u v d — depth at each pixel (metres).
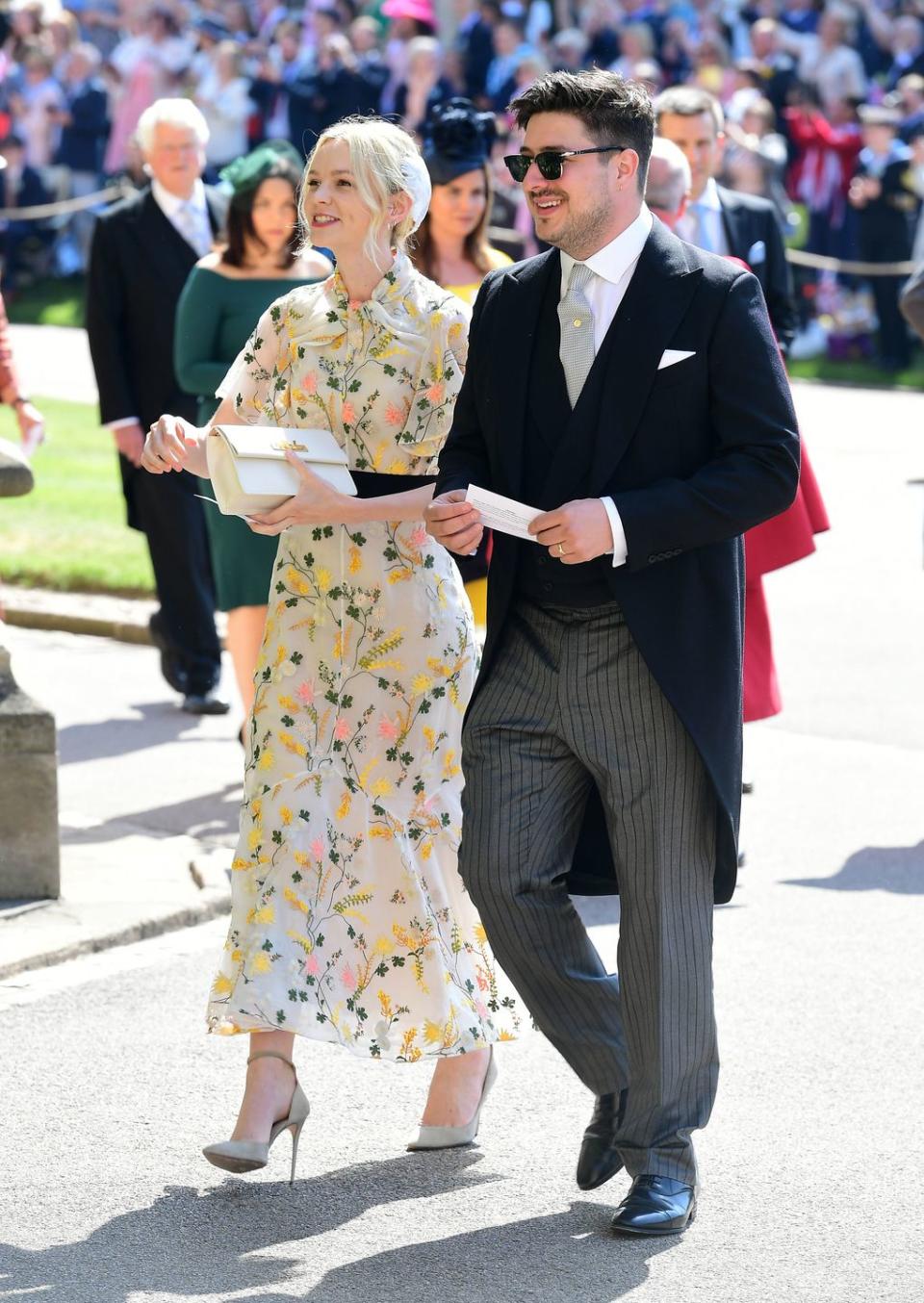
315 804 5.85
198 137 10.94
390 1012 5.86
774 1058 6.70
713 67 26.36
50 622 13.45
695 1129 5.48
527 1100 6.41
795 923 8.05
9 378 9.77
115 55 31.06
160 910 7.92
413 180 5.92
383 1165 5.91
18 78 31.30
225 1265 5.26
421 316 5.96
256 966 5.66
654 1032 5.36
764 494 5.14
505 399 5.39
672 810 5.32
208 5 31.09
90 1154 5.96
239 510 5.70
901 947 7.78
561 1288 5.12
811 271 26.09
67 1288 5.12
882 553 15.48
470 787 5.49
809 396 23.61
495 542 5.48
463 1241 5.41
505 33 27.81
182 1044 6.80
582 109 5.16
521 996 5.59
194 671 11.36
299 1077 6.61
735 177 19.62
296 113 28.39
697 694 5.23
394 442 5.98
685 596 5.26
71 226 31.52
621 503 5.07
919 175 24.66
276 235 9.38
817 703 11.52
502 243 24.75
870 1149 6.00
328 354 5.98
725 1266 5.24
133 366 11.11
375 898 5.89
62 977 7.40
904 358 25.23
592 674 5.32
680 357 5.19
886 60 27.56
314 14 29.23
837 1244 5.38
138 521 11.27
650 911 5.36
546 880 5.47
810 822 9.44
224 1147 5.52
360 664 5.95
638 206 5.30
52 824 8.00
